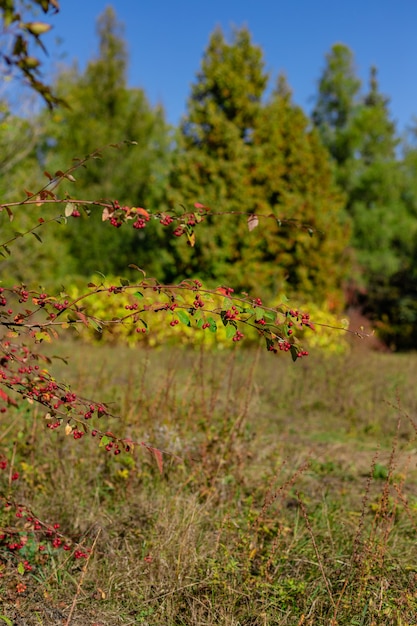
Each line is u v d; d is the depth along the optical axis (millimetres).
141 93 28609
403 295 25703
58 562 3348
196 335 11562
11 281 13164
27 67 1904
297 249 16688
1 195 11344
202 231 14961
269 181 16703
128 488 4172
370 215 25594
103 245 21734
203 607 3004
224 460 4496
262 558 3375
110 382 7438
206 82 17141
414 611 2859
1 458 3705
